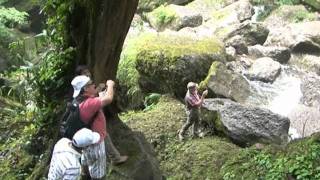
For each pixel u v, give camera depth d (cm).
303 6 1459
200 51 975
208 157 702
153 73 962
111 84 487
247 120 773
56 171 447
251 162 593
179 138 769
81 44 596
